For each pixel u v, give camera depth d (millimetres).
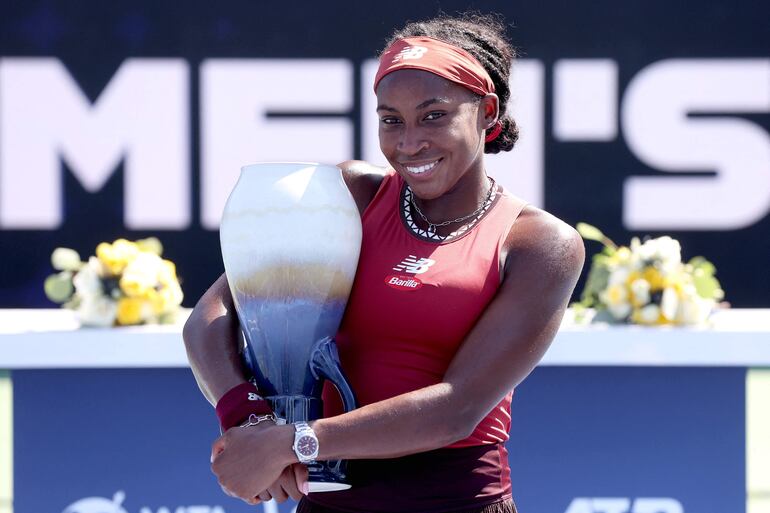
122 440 10984
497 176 20125
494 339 5895
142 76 20109
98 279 11484
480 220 6273
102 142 20156
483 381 5820
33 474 10984
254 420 5832
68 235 20234
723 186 20000
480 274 6086
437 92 5953
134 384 11000
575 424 10930
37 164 20125
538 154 20062
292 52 20156
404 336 6121
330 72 20141
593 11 19875
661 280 11469
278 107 20172
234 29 20094
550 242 6098
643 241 20078
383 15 20047
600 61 19984
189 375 11016
